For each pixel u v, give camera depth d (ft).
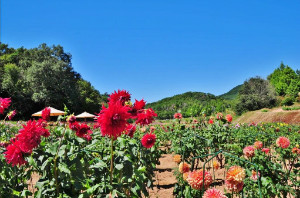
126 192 7.96
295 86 163.84
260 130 34.32
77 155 8.48
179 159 12.77
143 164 10.34
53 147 7.46
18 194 7.91
